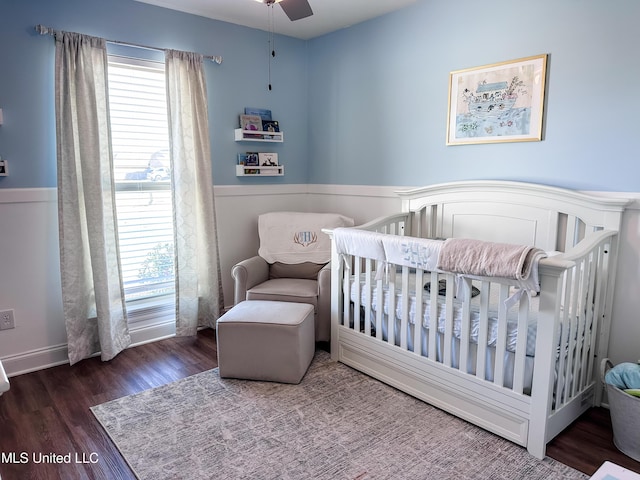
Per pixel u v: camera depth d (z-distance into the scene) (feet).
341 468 6.58
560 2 8.38
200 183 11.51
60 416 8.02
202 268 11.95
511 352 7.04
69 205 9.62
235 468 6.61
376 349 9.09
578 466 6.60
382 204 12.26
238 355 9.21
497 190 9.34
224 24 12.03
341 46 12.78
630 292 7.86
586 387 7.94
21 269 9.55
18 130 9.21
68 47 9.36
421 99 10.93
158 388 9.03
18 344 9.68
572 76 8.35
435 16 10.42
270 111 13.30
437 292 7.75
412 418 7.84
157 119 11.22
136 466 6.67
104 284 10.00
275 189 13.69
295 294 10.53
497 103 9.46
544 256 6.34
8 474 6.51
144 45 10.66
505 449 6.97
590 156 8.25
